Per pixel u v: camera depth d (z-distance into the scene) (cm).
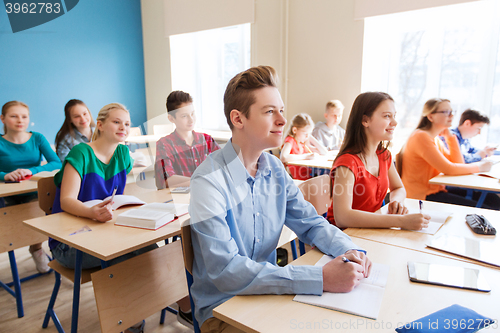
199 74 536
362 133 140
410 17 349
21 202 224
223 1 456
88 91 504
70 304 190
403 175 251
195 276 94
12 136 248
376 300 75
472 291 80
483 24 317
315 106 402
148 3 545
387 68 369
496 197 244
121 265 118
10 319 176
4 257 251
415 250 104
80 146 152
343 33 370
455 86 339
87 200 152
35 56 446
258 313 72
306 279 79
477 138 334
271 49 422
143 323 165
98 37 508
